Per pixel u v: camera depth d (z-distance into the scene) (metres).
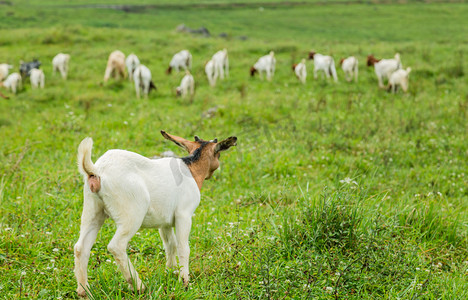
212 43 23.53
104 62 18.95
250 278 4.19
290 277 4.38
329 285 4.30
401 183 7.80
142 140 9.78
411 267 4.65
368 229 4.98
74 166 7.71
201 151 4.39
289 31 38.84
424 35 35.72
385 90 15.22
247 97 13.84
